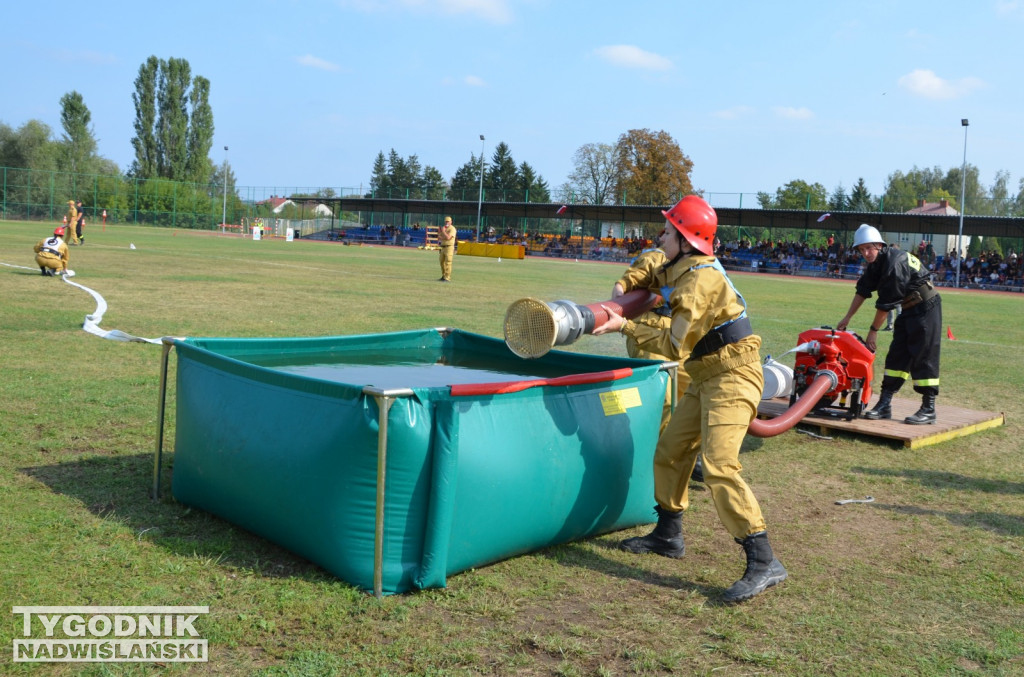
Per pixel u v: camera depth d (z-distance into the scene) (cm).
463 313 1523
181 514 466
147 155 8975
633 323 400
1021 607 402
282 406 408
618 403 465
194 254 3262
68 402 695
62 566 389
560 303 379
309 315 1369
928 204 9112
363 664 317
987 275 4775
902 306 774
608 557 445
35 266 2080
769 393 752
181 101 8994
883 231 5056
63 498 480
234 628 339
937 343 770
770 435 582
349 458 373
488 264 4100
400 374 523
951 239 7569
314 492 387
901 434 722
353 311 1470
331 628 343
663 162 7912
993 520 537
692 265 398
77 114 8594
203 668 311
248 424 422
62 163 8256
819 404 784
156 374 824
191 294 1628
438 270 3070
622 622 367
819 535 500
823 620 379
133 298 1493
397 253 4794
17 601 354
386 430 363
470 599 379
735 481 402
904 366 776
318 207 8825
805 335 766
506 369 563
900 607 398
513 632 349
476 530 395
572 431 435
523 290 2219
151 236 5231
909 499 578
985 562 461
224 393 443
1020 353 1441
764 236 7438
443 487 374
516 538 416
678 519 451
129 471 536
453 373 534
